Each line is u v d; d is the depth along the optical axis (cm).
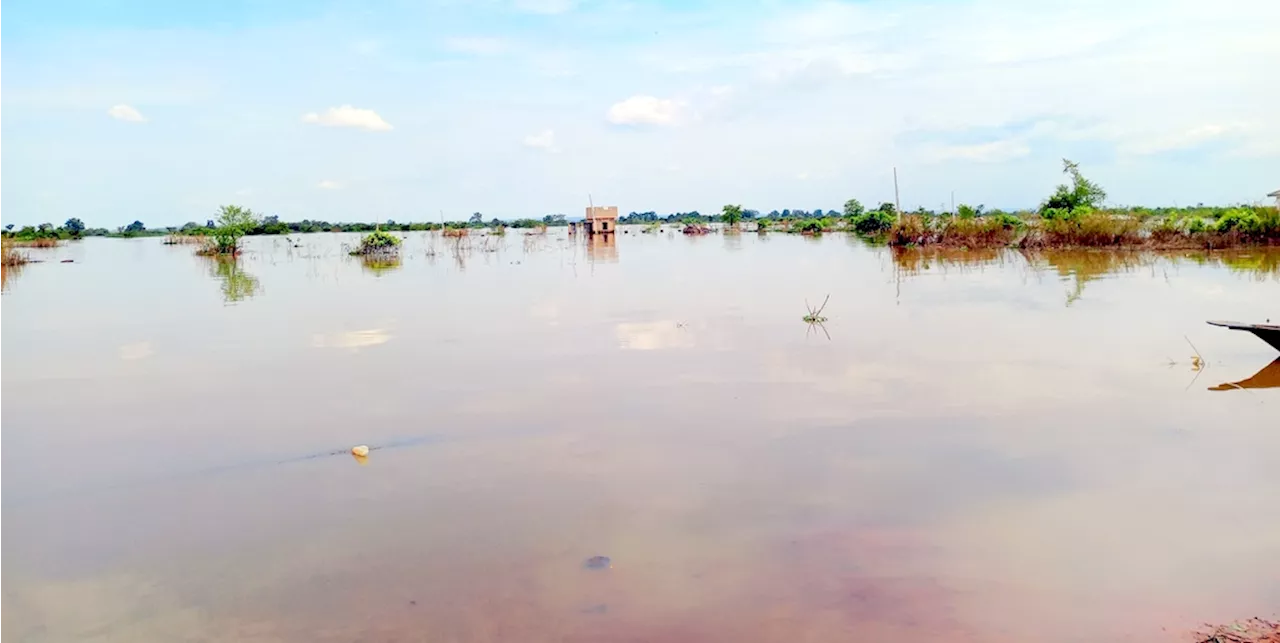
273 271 3003
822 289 1977
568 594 504
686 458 748
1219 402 880
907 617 467
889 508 622
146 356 1305
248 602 509
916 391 957
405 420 898
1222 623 449
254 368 1194
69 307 1956
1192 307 1527
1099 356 1119
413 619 481
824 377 1037
